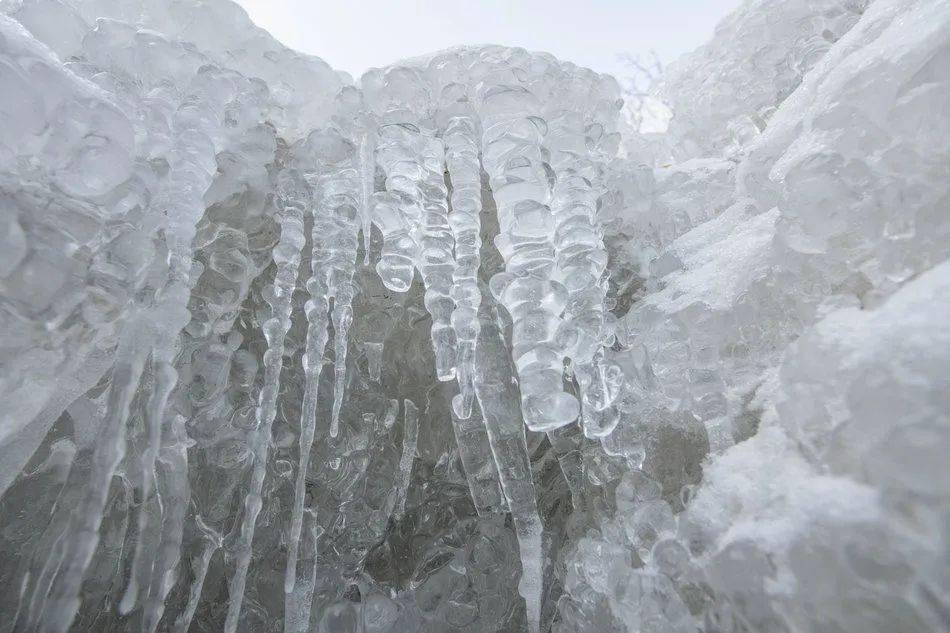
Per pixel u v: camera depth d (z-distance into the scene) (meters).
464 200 1.60
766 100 2.27
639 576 1.20
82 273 1.06
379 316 1.88
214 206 1.62
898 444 0.70
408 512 1.87
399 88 1.80
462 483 1.88
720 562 0.93
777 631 0.81
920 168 0.95
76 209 1.08
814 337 0.94
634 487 1.38
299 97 1.90
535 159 1.57
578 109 1.97
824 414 0.88
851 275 1.10
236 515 1.58
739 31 2.38
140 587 1.12
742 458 1.07
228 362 1.60
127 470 1.15
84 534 0.92
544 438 1.88
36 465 1.32
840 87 1.13
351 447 1.75
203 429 1.53
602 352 1.47
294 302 1.78
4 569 1.20
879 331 0.83
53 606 0.86
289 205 1.60
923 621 0.65
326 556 1.68
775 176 1.22
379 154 1.69
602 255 1.46
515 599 1.63
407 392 1.92
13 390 0.98
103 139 1.07
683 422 1.42
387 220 1.56
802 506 0.82
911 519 0.67
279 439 1.66
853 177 1.04
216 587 1.57
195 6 1.76
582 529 1.58
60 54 1.52
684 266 1.66
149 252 1.19
